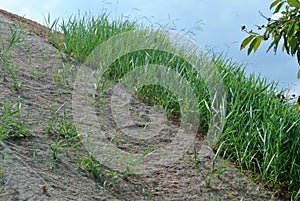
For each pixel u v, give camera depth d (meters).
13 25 5.40
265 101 4.27
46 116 3.32
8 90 3.52
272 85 4.66
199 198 2.95
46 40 5.32
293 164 3.44
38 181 2.39
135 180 2.94
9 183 2.27
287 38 2.94
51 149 2.79
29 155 2.66
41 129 3.07
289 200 3.29
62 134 3.10
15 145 2.71
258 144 3.72
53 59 4.69
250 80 4.73
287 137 3.72
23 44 4.84
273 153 3.55
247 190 3.24
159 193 2.88
